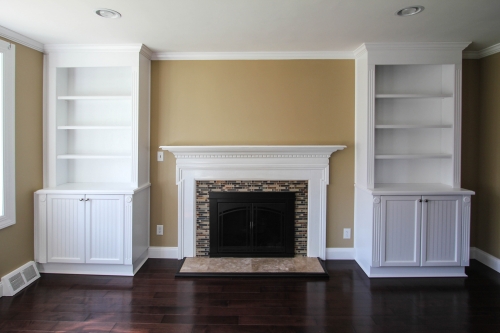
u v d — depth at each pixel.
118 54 3.33
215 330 2.36
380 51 3.26
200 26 2.78
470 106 3.66
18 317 2.51
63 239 3.24
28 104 3.14
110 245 3.24
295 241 3.72
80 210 3.22
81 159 3.72
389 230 3.20
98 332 2.33
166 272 3.37
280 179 3.63
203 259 3.63
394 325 2.44
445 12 2.47
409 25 2.75
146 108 3.58
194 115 3.65
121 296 2.86
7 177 2.88
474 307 2.70
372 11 2.46
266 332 2.34
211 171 3.63
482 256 3.64
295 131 3.65
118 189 3.24
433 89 3.59
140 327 2.39
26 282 3.04
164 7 2.39
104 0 2.27
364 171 3.40
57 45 3.28
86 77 3.64
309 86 3.63
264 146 3.46
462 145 3.68
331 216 3.70
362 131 3.45
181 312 2.60
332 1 2.28
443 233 3.21
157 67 3.64
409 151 3.64
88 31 2.90
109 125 3.65
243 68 3.63
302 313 2.59
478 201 3.70
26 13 2.50
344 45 3.34
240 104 3.64
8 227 2.91
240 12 2.48
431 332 2.35
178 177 3.64
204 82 3.64
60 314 2.56
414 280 3.21
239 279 3.21
